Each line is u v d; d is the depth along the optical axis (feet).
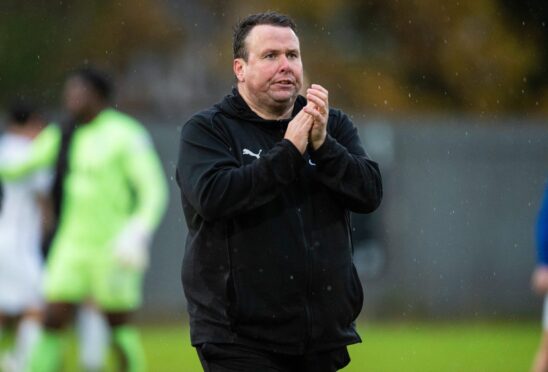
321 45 280.31
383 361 145.38
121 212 110.83
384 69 288.10
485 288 207.62
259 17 63.21
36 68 273.54
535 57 293.43
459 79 289.74
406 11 288.71
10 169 121.19
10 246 122.62
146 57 282.56
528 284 209.26
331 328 62.64
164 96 281.54
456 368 137.69
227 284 61.72
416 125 205.26
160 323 190.19
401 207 204.23
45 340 108.27
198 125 63.16
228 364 62.18
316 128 61.05
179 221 191.52
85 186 109.40
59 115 168.66
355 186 62.18
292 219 61.87
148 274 190.39
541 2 291.79
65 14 275.80
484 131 208.03
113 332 110.01
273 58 62.49
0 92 271.90
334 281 62.49
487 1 290.76
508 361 145.59
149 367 135.64
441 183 206.18
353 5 288.10
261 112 63.57
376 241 203.31
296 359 63.16
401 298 203.92
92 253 108.78
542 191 209.26
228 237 61.72
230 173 60.64
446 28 289.53
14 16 273.54
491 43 290.15
